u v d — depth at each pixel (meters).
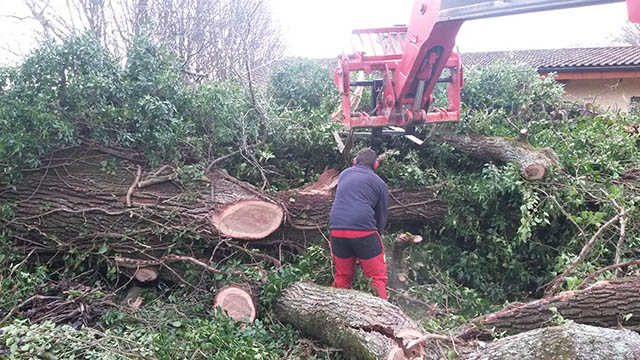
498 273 4.62
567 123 6.28
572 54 13.65
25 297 3.63
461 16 3.51
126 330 3.39
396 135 5.36
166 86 4.77
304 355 3.21
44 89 4.30
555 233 4.61
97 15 9.40
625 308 3.20
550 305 3.27
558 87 6.96
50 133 4.36
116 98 4.68
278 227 4.27
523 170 4.54
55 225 4.12
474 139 5.33
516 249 4.63
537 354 2.43
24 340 2.68
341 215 3.74
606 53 13.18
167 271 4.17
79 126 4.66
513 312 3.28
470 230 4.70
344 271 3.87
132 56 4.75
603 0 2.65
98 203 4.19
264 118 5.11
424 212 4.86
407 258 4.46
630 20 2.52
